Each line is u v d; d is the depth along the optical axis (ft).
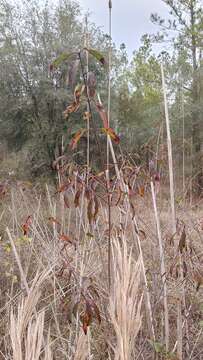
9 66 44.88
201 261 9.18
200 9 49.32
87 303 6.09
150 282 8.73
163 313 8.23
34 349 5.32
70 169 6.84
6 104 46.01
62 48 43.37
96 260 8.59
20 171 39.24
